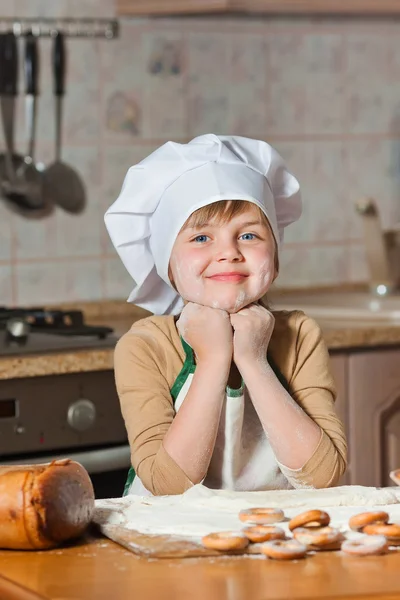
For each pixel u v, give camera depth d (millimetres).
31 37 2998
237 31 3289
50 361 2385
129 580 1044
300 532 1155
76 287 3145
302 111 3408
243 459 1635
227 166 1641
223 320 1558
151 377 1655
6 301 3051
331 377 1727
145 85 3188
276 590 1004
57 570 1085
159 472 1497
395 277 3432
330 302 3324
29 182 3045
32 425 2391
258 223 1609
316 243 3471
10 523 1147
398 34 3516
